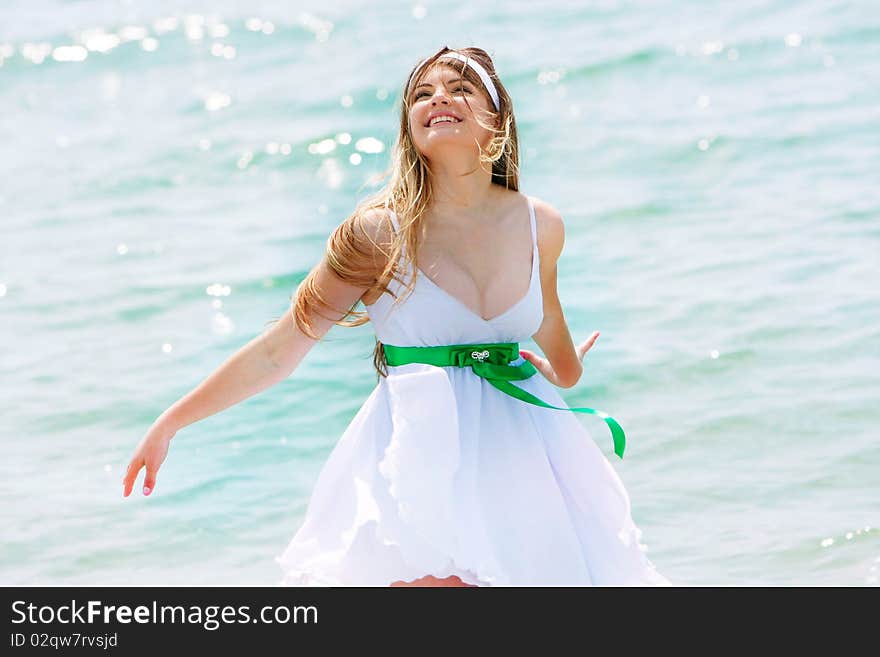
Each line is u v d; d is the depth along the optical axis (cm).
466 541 981
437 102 1034
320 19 4372
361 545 1002
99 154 3322
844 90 3133
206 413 1052
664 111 3133
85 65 4175
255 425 1817
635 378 1873
